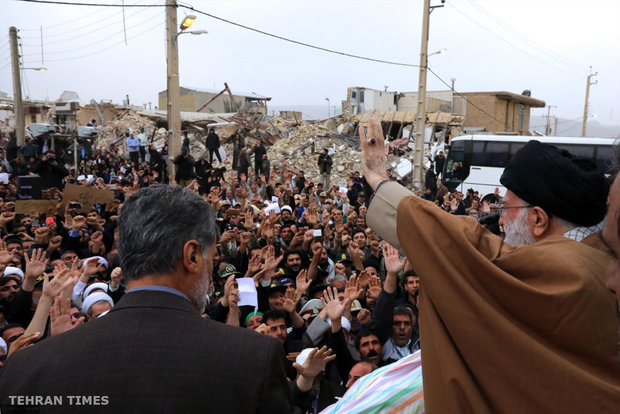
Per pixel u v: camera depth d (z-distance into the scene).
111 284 5.26
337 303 4.06
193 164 14.72
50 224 7.69
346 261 6.94
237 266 6.84
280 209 11.62
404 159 28.95
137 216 1.43
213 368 1.24
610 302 1.22
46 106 47.12
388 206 1.53
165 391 1.19
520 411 1.21
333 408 1.89
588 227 1.48
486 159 21.77
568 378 1.18
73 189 8.95
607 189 1.46
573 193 1.45
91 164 24.94
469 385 1.25
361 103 42.16
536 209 1.51
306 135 34.75
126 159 28.78
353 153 31.91
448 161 22.44
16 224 8.71
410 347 4.61
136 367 1.22
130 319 1.31
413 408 1.68
